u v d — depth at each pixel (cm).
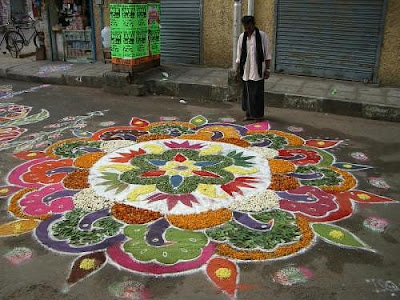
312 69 922
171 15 1016
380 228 407
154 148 596
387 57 846
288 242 383
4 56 1279
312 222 415
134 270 347
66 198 460
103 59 1125
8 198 462
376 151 596
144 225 408
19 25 1678
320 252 371
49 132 671
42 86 980
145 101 849
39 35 1172
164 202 446
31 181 501
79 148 600
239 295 320
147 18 905
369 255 368
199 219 416
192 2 984
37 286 331
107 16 1077
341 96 776
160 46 1033
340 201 456
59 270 348
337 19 866
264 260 359
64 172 523
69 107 809
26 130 681
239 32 809
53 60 1163
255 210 434
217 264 353
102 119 735
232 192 468
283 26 921
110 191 471
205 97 859
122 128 687
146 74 930
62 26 1134
